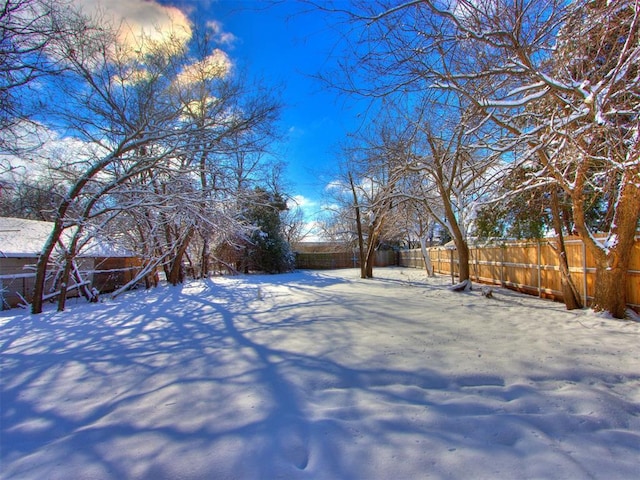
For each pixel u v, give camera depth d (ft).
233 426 8.59
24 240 42.32
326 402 9.93
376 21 13.50
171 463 7.15
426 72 14.38
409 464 6.89
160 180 36.81
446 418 8.66
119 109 29.37
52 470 7.08
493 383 10.98
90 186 33.86
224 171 40.98
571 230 31.50
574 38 14.29
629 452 7.20
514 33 13.07
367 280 54.60
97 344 18.51
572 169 22.84
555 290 27.76
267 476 6.66
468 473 6.61
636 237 20.21
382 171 44.60
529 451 7.23
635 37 13.69
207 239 60.29
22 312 31.99
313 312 25.25
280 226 88.94
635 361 12.54
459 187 40.27
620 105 14.92
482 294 31.99
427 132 32.09
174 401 10.35
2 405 10.67
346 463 6.96
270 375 12.28
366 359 13.60
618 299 20.02
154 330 21.57
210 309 29.19
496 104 14.44
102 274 49.88
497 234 35.29
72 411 10.07
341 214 78.33
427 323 20.13
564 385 10.59
